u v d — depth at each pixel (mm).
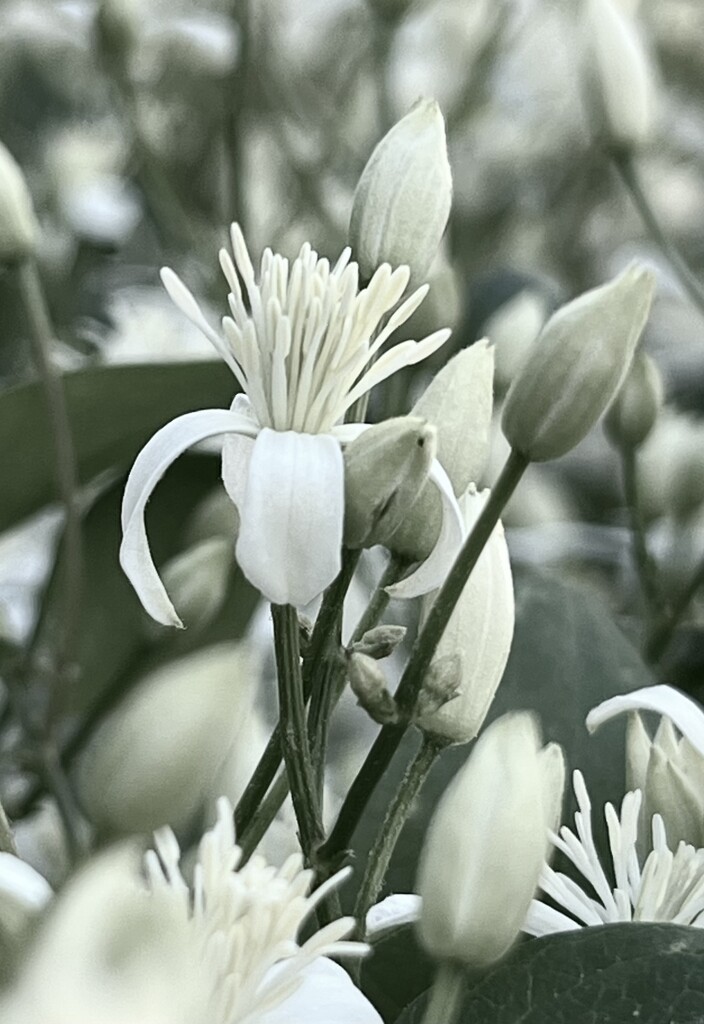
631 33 163
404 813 76
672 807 84
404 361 81
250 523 71
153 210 207
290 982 63
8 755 122
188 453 148
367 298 80
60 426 127
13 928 55
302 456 75
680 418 190
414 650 72
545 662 114
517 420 70
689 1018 70
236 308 80
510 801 62
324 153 220
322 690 79
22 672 133
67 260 228
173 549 153
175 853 64
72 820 115
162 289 219
